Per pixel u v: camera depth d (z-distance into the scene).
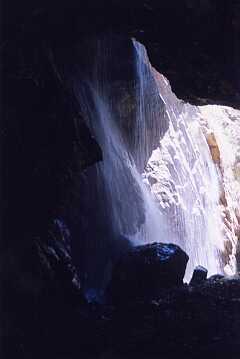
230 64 10.97
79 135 11.44
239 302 11.46
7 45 9.81
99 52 14.36
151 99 17.12
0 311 9.16
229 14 10.33
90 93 14.28
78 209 13.77
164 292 12.75
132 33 11.48
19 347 9.05
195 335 9.70
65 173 11.38
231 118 24.05
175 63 11.61
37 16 10.26
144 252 13.66
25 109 10.02
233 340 9.30
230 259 22.38
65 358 9.10
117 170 15.72
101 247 14.89
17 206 10.15
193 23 10.67
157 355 9.01
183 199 20.48
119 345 9.59
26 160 10.17
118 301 12.91
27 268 10.14
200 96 12.12
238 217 23.27
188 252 20.28
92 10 10.71
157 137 18.08
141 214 16.98
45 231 11.38
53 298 10.70
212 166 22.81
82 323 10.63
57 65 12.14
